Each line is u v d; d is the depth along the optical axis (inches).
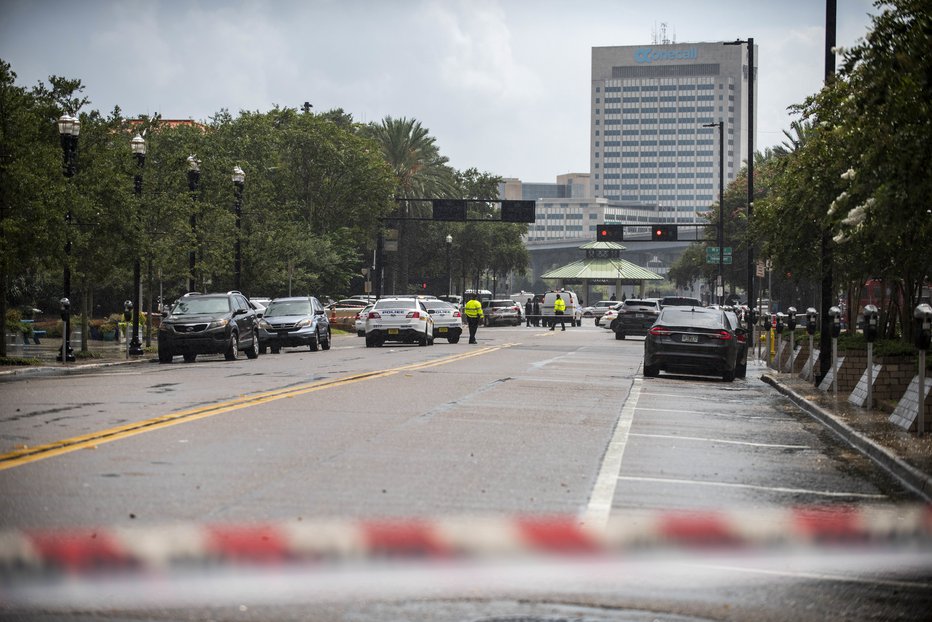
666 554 618.5
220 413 1261.1
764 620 496.1
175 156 3245.6
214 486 791.1
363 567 570.9
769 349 2711.6
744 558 618.8
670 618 493.0
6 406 1334.9
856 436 1174.3
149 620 475.5
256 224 4173.2
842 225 1322.6
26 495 749.9
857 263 1925.4
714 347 2112.5
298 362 2418.8
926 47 1055.0
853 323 2640.3
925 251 1754.4
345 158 5871.1
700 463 987.3
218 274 3836.1
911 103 1064.2
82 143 2748.5
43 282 4813.0
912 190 1071.6
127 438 1038.4
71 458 912.9
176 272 3107.8
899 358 1492.4
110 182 2630.4
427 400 1467.8
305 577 550.3
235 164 4158.5
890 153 1085.8
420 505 736.3
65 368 2290.8
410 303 3403.1
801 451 1108.5
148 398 1449.3
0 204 2263.8
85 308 2760.8
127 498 741.9
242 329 2650.1
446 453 977.5
